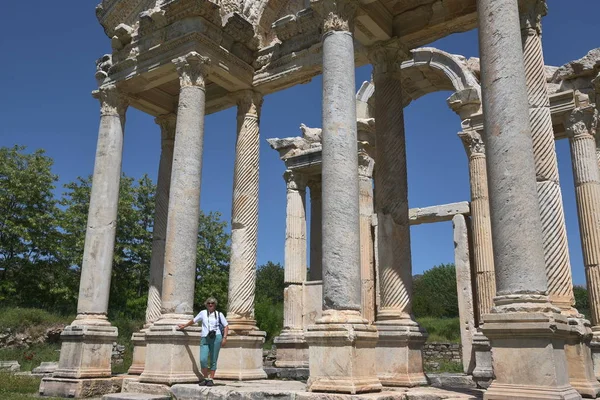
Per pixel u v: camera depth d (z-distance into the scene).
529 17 10.85
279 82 15.38
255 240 14.91
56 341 28.22
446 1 12.88
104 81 16.06
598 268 16.23
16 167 35.09
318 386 9.46
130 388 12.26
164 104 17.31
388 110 13.24
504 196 8.51
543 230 9.95
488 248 17.34
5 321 26.97
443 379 16.45
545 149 10.16
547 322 7.66
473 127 18.56
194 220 13.03
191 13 14.14
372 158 20.81
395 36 13.52
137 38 15.52
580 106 17.70
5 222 33.38
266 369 18.27
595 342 15.29
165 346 12.02
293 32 15.05
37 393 13.75
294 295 22.28
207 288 40.25
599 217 16.58
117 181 15.36
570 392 7.66
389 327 11.73
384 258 12.44
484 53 9.29
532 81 10.54
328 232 10.23
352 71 11.23
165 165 17.36
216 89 16.61
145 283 38.72
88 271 14.39
